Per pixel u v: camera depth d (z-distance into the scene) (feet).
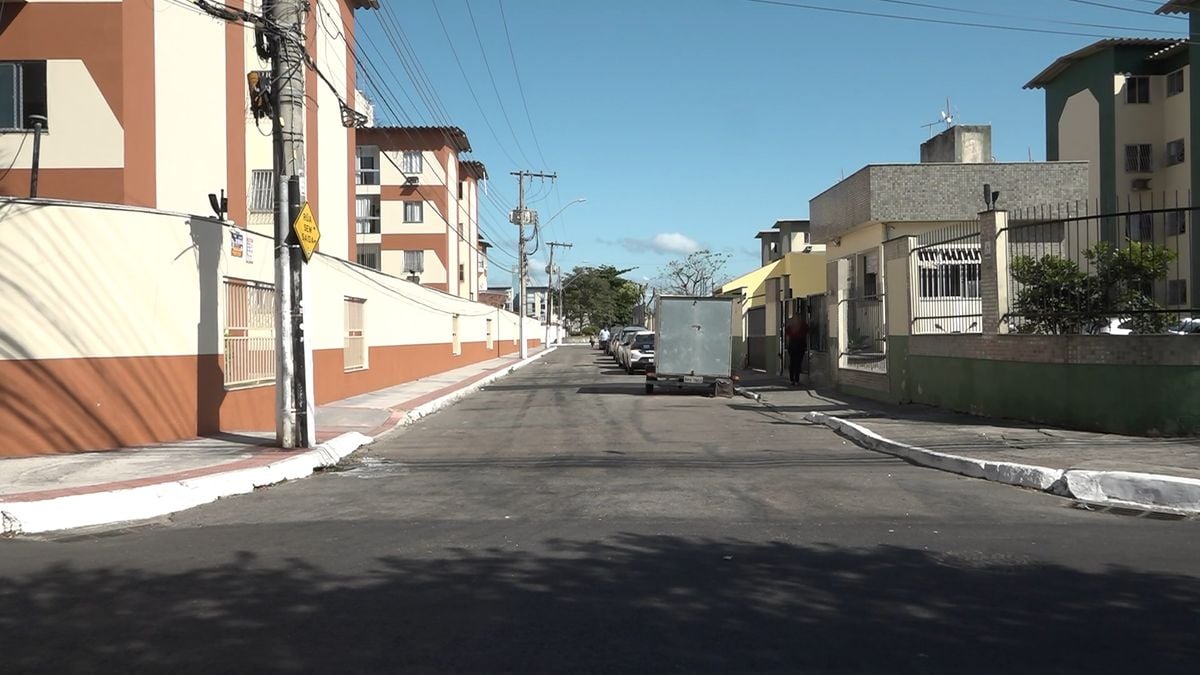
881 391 63.16
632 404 70.49
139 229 41.45
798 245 141.90
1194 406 38.42
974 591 19.63
